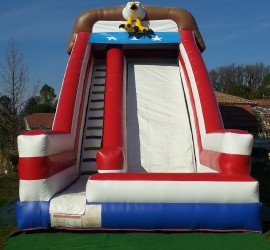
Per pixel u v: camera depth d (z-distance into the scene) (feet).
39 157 14.46
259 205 14.21
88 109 22.66
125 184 14.20
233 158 14.84
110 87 21.57
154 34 24.39
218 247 12.78
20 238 14.03
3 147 37.58
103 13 24.73
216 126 18.04
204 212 14.05
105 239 13.73
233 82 164.86
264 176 28.37
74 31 24.81
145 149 20.67
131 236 14.01
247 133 14.99
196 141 20.13
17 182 26.18
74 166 18.81
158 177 14.33
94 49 25.58
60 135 16.29
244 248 12.66
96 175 14.55
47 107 91.09
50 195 14.80
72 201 14.60
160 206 14.16
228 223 14.10
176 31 24.64
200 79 20.79
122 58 24.08
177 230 14.32
